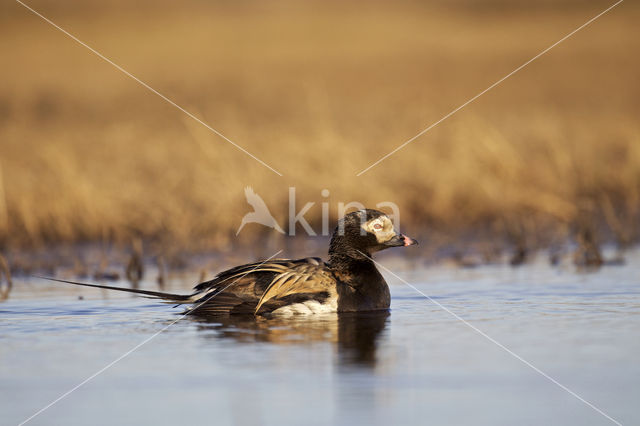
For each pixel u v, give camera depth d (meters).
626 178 25.56
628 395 9.79
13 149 29.19
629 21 59.25
